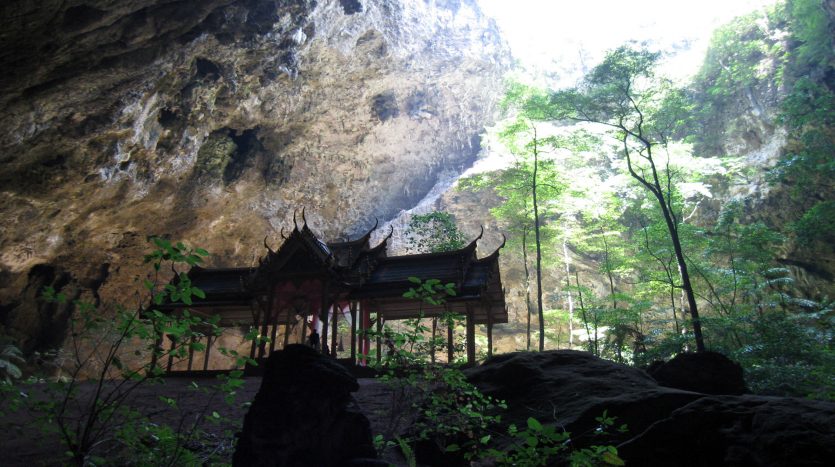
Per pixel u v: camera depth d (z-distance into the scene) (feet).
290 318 76.59
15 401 20.84
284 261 65.51
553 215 137.69
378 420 34.22
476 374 36.96
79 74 78.48
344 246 76.13
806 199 112.88
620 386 31.48
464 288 64.13
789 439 18.60
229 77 98.07
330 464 23.12
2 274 107.45
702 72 140.77
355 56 118.21
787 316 79.66
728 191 125.70
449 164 167.73
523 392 33.68
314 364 24.20
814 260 110.63
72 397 21.39
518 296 139.03
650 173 112.57
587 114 94.22
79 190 97.91
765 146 123.65
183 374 59.77
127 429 21.79
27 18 65.98
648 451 22.25
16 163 87.81
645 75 88.43
